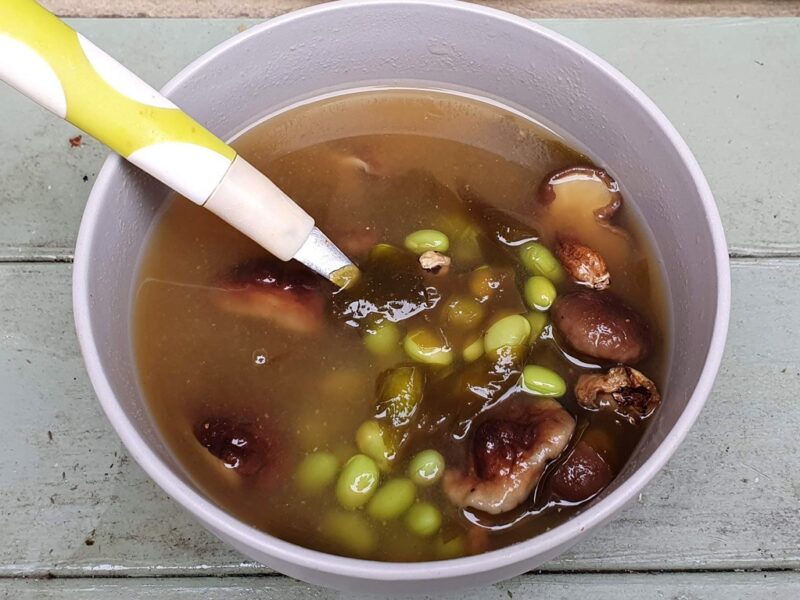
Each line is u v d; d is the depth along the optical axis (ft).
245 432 0.59
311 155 0.73
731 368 0.73
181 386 0.62
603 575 0.66
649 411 0.59
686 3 0.95
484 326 0.62
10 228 0.79
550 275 0.66
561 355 0.63
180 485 0.48
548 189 0.70
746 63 0.88
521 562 0.48
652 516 0.67
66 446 0.70
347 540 0.57
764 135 0.84
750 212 0.80
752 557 0.66
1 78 0.51
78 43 0.52
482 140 0.74
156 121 0.54
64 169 0.82
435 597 0.65
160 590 0.65
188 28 0.88
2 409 0.71
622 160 0.69
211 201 0.57
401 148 0.74
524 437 0.58
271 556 0.48
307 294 0.64
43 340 0.74
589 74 0.67
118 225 0.62
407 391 0.60
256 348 0.63
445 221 0.69
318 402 0.61
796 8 0.95
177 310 0.65
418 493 0.59
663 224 0.66
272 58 0.69
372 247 0.67
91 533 0.67
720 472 0.69
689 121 0.84
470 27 0.69
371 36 0.71
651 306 0.65
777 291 0.76
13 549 0.66
